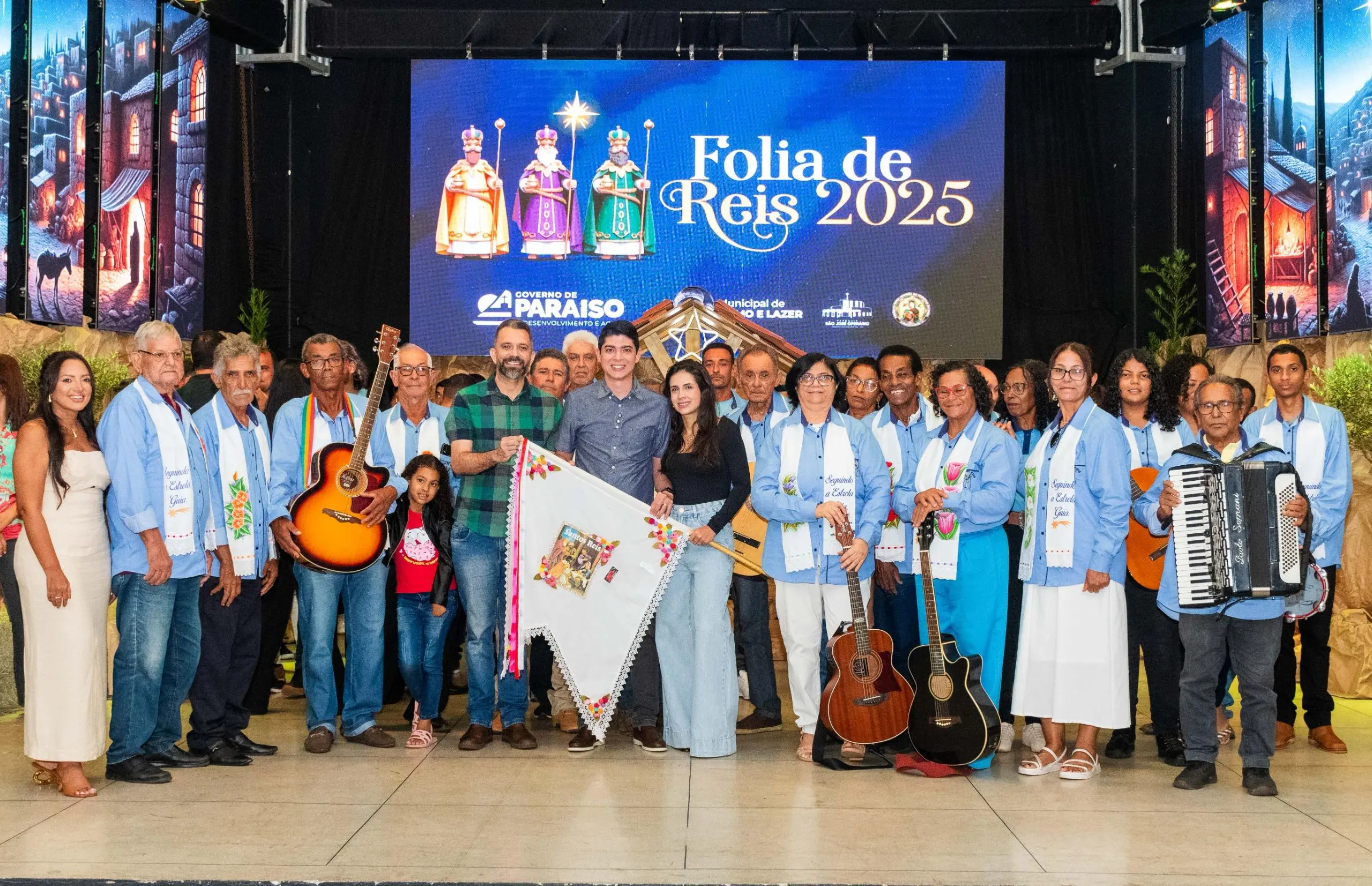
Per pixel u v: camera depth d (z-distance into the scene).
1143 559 5.46
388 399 6.51
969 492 5.23
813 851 4.08
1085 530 5.04
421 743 5.60
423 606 5.62
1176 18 9.15
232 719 5.38
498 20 9.72
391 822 4.36
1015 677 5.32
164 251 8.85
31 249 7.51
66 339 8.02
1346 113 7.81
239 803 4.60
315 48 9.70
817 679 5.41
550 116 9.86
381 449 5.68
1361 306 7.70
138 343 4.93
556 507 5.40
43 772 4.84
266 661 6.34
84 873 3.82
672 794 4.77
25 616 4.67
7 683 6.31
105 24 8.16
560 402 5.67
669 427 5.53
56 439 4.64
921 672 5.12
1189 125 9.61
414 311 9.93
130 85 8.47
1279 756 5.51
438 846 4.10
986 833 4.29
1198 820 4.46
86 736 4.64
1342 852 4.09
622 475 5.49
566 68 9.85
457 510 5.52
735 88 9.84
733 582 6.07
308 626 5.51
